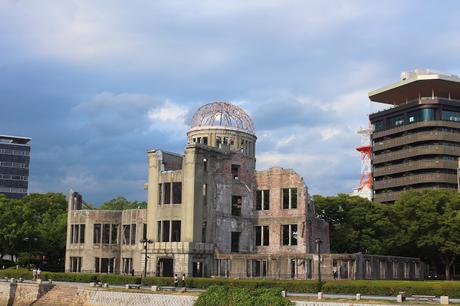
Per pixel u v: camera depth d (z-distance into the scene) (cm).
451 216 10650
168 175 8969
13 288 7856
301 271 8150
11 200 11444
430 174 15500
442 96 17012
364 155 18788
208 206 8869
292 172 9225
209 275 8594
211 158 9069
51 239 11300
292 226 9119
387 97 17412
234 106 10862
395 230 11138
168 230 8812
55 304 7325
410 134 16100
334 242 10788
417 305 5047
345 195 11181
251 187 9581
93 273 8794
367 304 5169
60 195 13612
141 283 7594
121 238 9744
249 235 9412
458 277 12000
